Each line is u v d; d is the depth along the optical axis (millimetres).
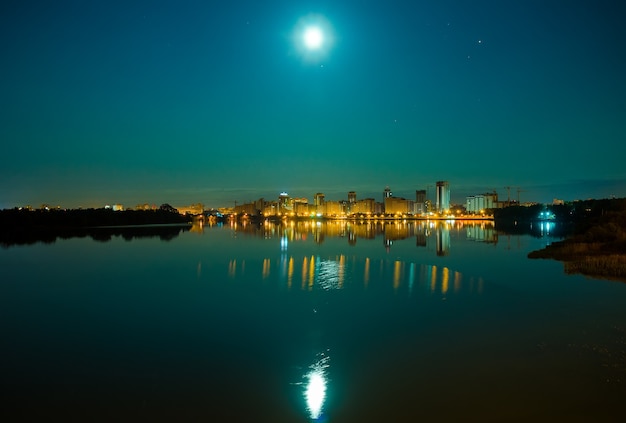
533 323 25984
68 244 89375
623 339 22812
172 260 61000
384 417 15828
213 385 18656
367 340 23922
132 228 160875
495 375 18859
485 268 49531
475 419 15500
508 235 111750
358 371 19781
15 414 16391
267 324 27391
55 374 19922
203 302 33938
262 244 88625
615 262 44594
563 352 21172
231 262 57969
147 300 34969
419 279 42625
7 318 29734
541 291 35000
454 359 20812
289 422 15734
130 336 25391
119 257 65312
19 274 49344
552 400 16578
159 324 27891
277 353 22203
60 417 16172
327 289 38156
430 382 18438
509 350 21688
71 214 157125
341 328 26234
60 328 27234
